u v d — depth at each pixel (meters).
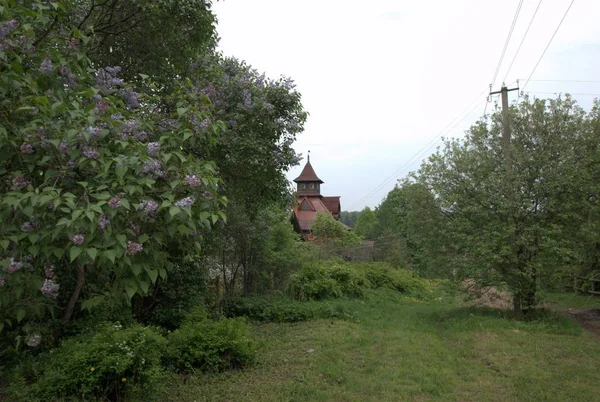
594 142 10.15
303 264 15.73
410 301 16.23
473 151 11.26
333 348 7.74
